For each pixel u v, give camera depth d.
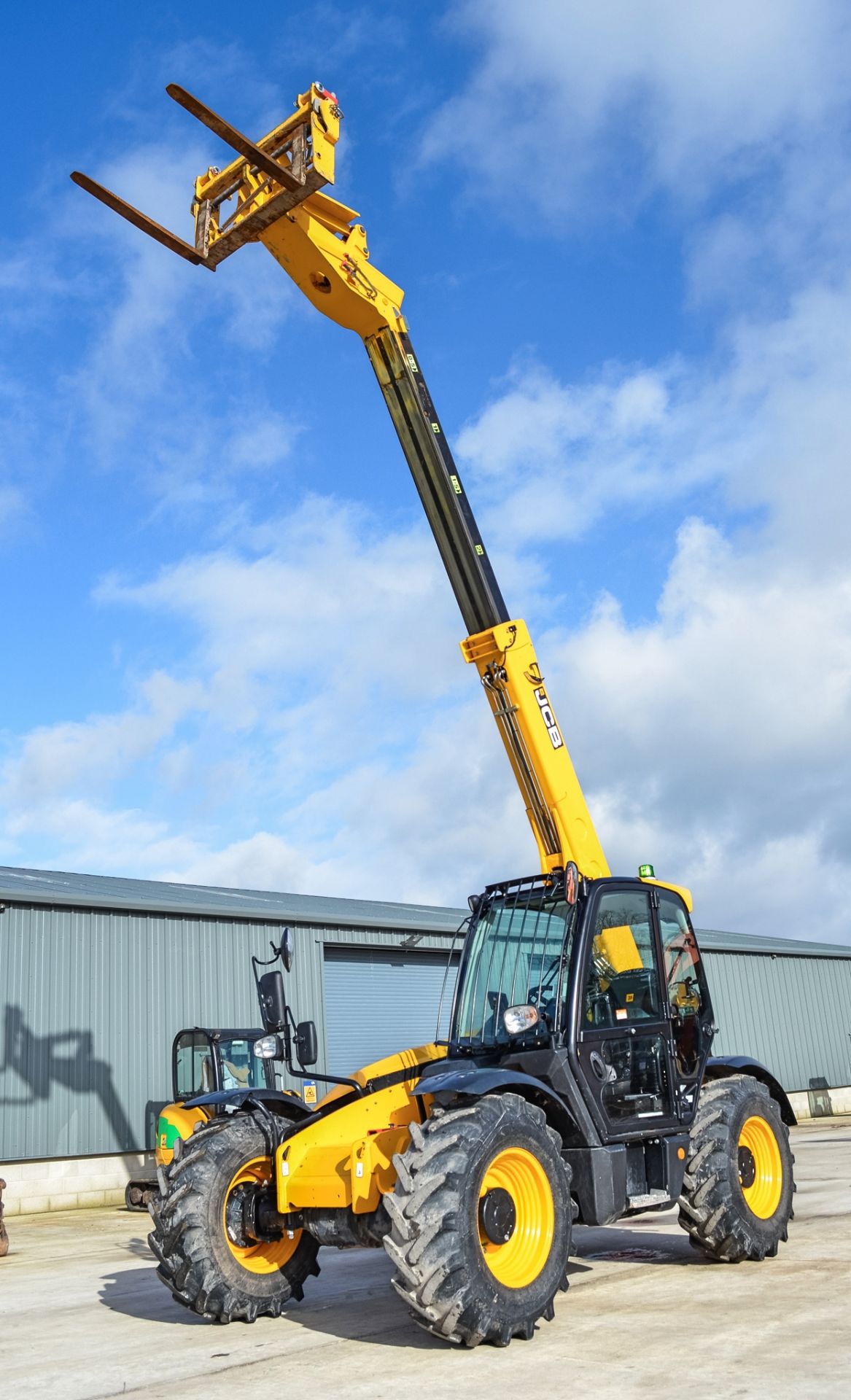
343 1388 4.74
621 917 6.90
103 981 17.19
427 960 22.83
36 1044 16.20
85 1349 5.98
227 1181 6.43
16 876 20.45
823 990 31.97
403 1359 5.19
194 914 18.56
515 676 7.15
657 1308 5.93
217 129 5.84
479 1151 5.30
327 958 21.00
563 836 7.07
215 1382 5.01
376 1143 5.93
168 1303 7.33
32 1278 9.27
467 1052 6.66
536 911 6.83
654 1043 6.79
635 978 6.86
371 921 21.12
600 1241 8.49
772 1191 7.43
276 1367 5.22
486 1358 5.07
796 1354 4.82
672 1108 6.78
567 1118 6.13
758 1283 6.45
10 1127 15.65
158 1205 6.39
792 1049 30.08
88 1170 16.38
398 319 7.29
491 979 6.83
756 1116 7.47
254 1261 6.52
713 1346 5.05
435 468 7.19
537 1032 6.41
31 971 16.42
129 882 23.08
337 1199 5.95
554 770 7.14
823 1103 30.48
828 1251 7.40
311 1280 7.84
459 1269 5.09
